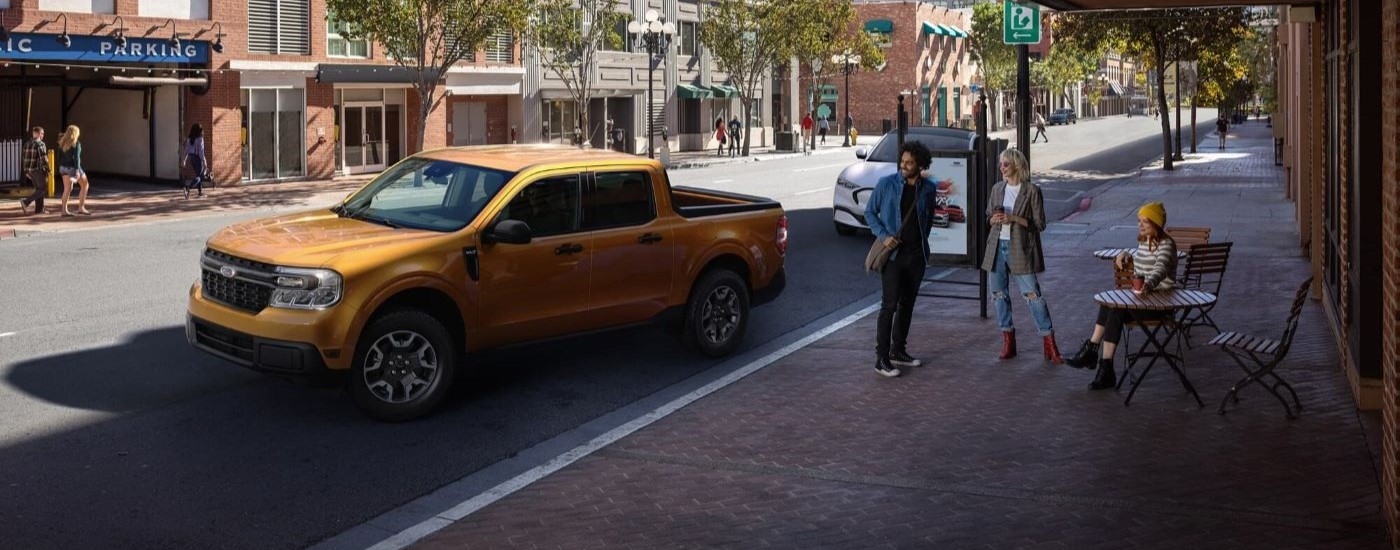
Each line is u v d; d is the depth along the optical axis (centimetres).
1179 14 3809
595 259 939
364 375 816
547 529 629
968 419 840
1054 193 3130
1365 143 822
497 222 880
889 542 606
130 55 2773
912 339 1126
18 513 650
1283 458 737
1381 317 834
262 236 866
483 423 848
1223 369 982
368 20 2869
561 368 1013
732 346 1062
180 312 1216
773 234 1097
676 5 5166
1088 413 853
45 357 1005
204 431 811
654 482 707
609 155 987
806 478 711
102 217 2239
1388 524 598
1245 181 3291
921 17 8088
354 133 3528
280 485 709
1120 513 645
